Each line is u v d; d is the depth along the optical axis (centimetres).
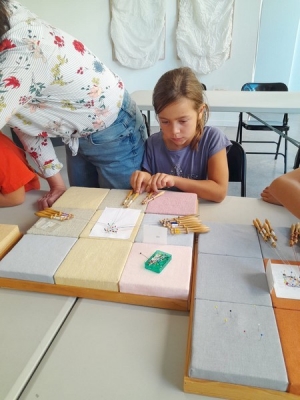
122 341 54
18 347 54
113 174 115
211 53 355
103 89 94
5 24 67
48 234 76
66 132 100
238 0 334
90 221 81
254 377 44
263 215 89
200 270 63
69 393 46
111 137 106
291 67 371
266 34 356
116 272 63
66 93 86
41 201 97
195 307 55
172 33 357
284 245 71
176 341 54
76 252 69
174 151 114
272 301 56
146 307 61
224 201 98
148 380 48
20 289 66
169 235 74
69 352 52
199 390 46
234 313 54
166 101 94
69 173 130
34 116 90
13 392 47
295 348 48
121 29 349
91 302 63
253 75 380
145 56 363
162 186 96
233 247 70
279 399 44
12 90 73
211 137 110
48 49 75
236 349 48
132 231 76
